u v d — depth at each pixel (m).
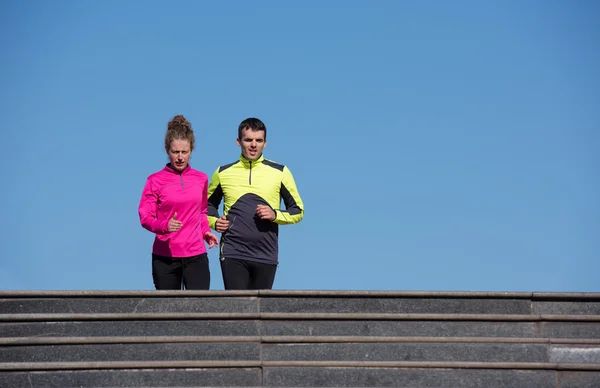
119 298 8.80
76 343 8.41
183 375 8.28
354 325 8.75
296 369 8.36
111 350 8.43
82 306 8.76
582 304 8.95
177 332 8.63
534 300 8.97
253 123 10.16
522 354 8.59
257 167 10.19
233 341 8.52
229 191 10.16
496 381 8.39
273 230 10.08
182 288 10.02
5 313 8.67
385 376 8.38
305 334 8.70
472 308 8.95
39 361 8.36
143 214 9.68
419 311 8.93
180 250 9.68
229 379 8.30
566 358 8.59
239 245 9.98
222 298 8.86
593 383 8.38
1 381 8.14
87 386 8.20
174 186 9.73
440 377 8.39
